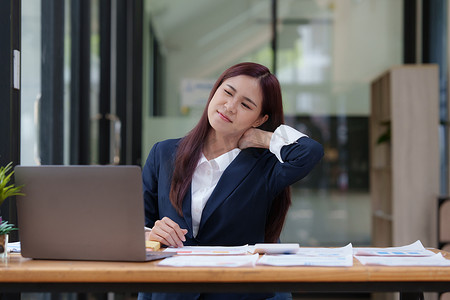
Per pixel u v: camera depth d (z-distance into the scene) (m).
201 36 6.32
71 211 1.74
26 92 3.03
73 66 4.04
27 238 1.77
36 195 1.76
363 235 6.31
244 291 1.57
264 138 2.21
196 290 1.57
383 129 6.11
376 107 6.21
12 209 2.56
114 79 5.36
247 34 6.32
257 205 2.18
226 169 2.20
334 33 6.31
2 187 1.76
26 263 1.69
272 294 2.05
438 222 4.58
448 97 5.73
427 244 5.33
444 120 5.75
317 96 6.32
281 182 2.17
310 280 1.55
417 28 6.21
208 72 6.32
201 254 1.83
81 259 1.75
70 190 1.73
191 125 6.32
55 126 3.58
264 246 1.86
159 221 2.07
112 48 5.27
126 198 1.71
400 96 5.38
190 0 6.36
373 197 6.22
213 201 2.16
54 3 3.55
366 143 6.33
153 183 2.32
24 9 2.99
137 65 6.27
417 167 5.36
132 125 6.27
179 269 1.55
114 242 1.72
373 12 6.29
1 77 2.48
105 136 4.92
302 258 1.71
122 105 5.79
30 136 3.10
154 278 1.55
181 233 2.06
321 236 6.32
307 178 6.35
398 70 5.38
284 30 6.32
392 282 1.58
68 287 1.58
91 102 4.29
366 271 1.56
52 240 1.75
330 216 6.33
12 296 2.47
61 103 3.69
